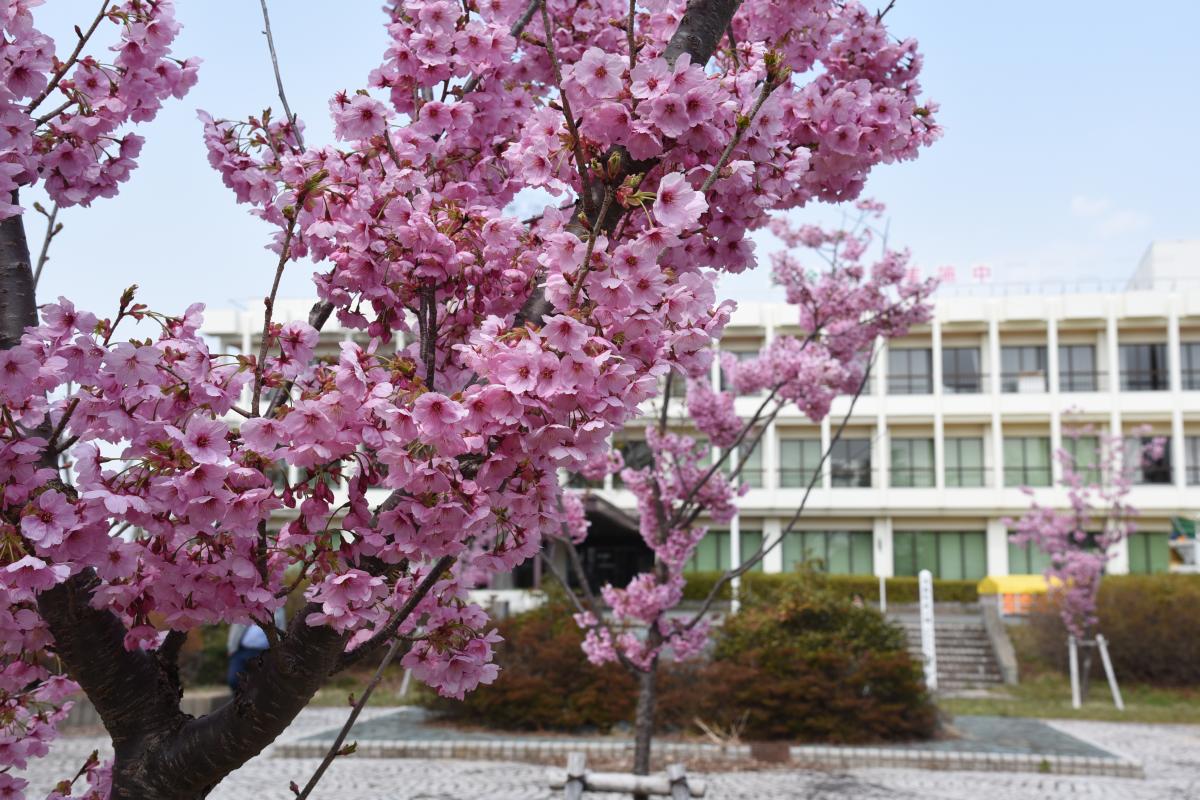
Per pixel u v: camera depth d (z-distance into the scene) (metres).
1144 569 33.75
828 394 8.73
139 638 2.16
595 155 2.27
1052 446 34.03
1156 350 34.28
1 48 2.22
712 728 12.54
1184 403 33.25
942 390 35.00
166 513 1.99
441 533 2.01
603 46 3.62
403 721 14.27
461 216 2.49
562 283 2.04
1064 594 19.75
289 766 11.09
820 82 3.40
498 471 2.00
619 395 1.96
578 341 1.86
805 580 15.33
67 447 2.21
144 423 2.06
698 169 2.28
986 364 35.00
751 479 35.06
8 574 1.91
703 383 9.05
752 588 19.12
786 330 34.38
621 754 11.55
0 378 1.93
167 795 2.29
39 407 1.99
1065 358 34.81
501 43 2.82
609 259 2.04
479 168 2.98
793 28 2.97
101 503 1.95
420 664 2.42
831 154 2.83
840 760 11.44
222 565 2.03
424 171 2.87
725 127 2.34
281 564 2.25
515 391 1.83
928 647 18.47
